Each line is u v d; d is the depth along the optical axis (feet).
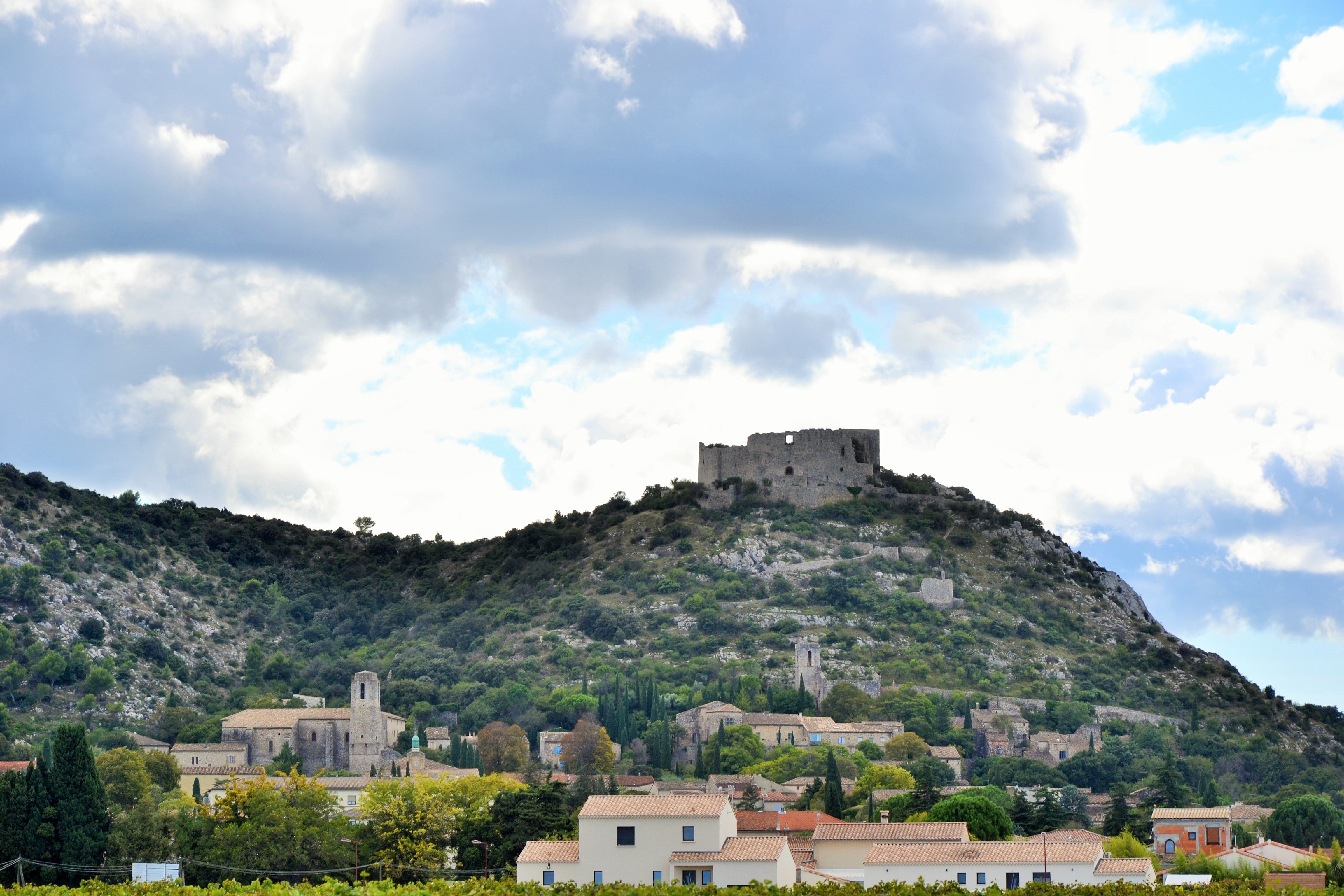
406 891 408.67
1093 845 501.97
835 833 551.18
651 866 490.08
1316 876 492.95
